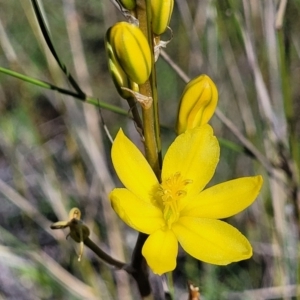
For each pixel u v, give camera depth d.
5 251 0.27
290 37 0.28
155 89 0.19
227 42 0.28
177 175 0.20
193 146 0.20
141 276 0.20
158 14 0.19
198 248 0.20
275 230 0.27
